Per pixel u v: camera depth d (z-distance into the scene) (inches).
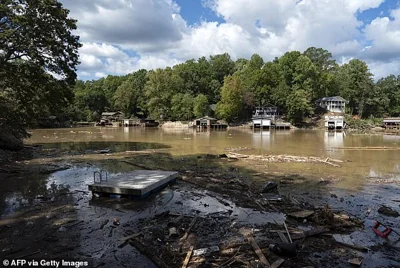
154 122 3752.5
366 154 1256.2
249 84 3693.4
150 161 1035.3
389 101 3831.2
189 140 1893.5
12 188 630.5
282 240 374.9
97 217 459.2
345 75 4202.8
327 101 3809.1
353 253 347.6
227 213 487.5
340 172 853.2
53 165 917.8
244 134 2469.2
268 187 629.6
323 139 1998.0
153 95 3924.7
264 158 1088.2
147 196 569.0
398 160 1085.1
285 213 485.7
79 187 642.8
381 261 331.9
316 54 4869.6
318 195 604.7
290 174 821.2
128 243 370.9
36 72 917.2
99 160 1041.5
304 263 323.0
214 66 4660.4
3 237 383.6
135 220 449.4
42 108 1057.5
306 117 3612.2
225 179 740.7
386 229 402.9
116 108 4559.5
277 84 3740.2
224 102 3479.3
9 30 832.3
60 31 950.4
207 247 358.9
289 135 2368.4
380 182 724.7
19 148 1228.5
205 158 1113.4
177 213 483.2
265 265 313.3
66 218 452.4
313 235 393.1
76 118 3956.7
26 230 406.3
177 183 690.8
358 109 3838.6
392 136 2267.5
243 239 382.6
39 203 526.0
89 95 4345.5
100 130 2920.8
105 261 325.7
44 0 885.2
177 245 364.5
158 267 313.3
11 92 980.6
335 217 452.8
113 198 557.9
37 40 898.1
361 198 584.1
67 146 1502.2
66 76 1018.1
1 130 1032.8
